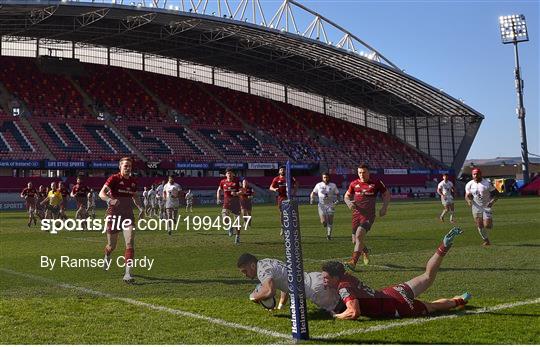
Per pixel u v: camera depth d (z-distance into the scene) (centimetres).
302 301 538
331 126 6706
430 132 7075
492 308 651
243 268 663
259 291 641
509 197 5341
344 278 622
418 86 5941
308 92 6825
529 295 731
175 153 5103
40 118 4866
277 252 1281
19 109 4872
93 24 4547
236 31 4691
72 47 5597
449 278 866
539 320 596
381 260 1098
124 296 764
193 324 600
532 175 8275
